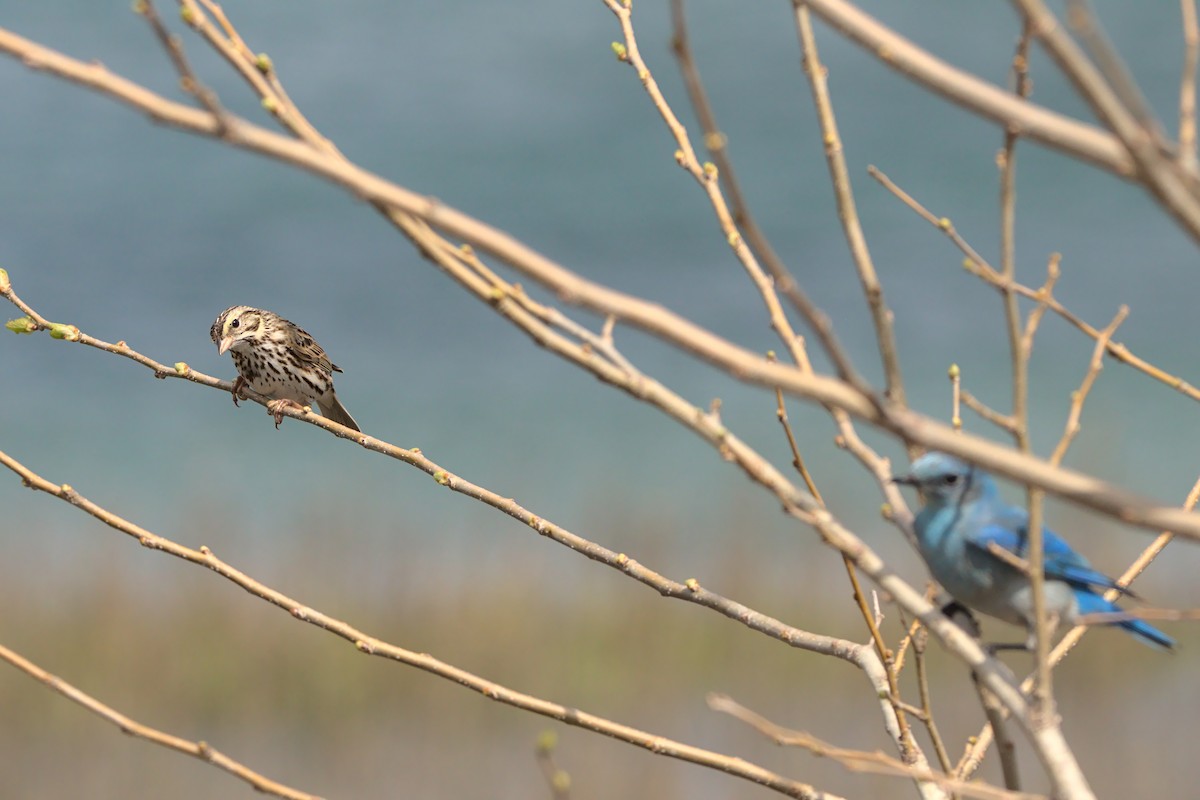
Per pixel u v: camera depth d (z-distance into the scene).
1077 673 15.48
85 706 4.90
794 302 3.02
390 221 3.42
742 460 3.64
